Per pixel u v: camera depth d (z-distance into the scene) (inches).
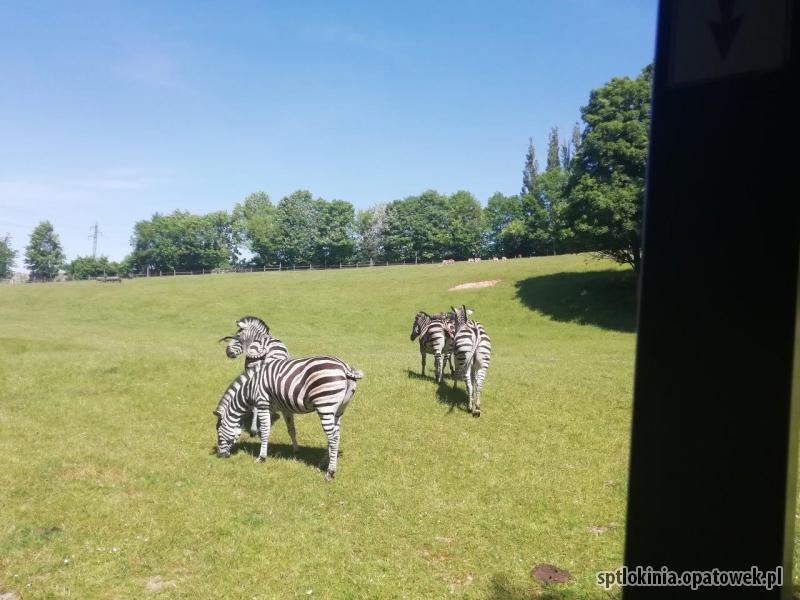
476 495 316.2
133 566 229.3
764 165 57.2
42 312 1680.6
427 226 3513.8
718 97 59.9
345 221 3833.7
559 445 402.9
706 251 60.0
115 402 516.1
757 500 56.7
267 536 257.8
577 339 1097.4
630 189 1218.0
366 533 266.5
